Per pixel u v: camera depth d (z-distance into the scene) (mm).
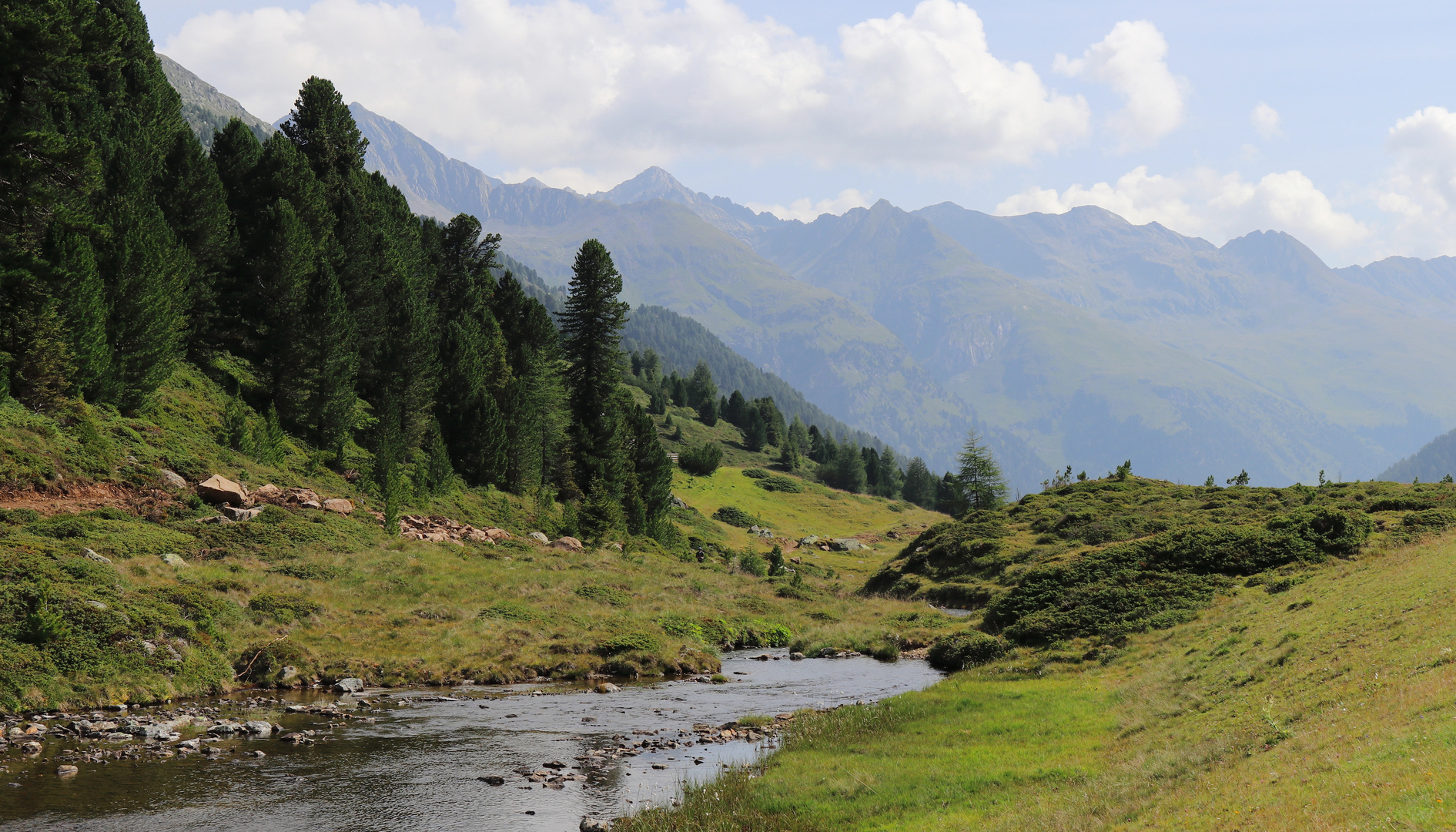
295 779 19438
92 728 22438
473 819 17047
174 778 19016
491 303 115875
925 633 47938
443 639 36719
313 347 70250
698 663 38312
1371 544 38469
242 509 49750
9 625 25609
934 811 16172
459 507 72188
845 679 36344
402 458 73000
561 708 28641
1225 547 40469
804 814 16672
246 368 74875
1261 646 24344
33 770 19000
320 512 54625
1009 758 19688
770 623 52594
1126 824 13070
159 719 24125
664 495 108000
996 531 77688
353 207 89938
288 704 27391
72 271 49719
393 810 17500
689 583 61719
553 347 113312
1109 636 34719
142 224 56344
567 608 45531
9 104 49656
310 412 70875
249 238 75750
